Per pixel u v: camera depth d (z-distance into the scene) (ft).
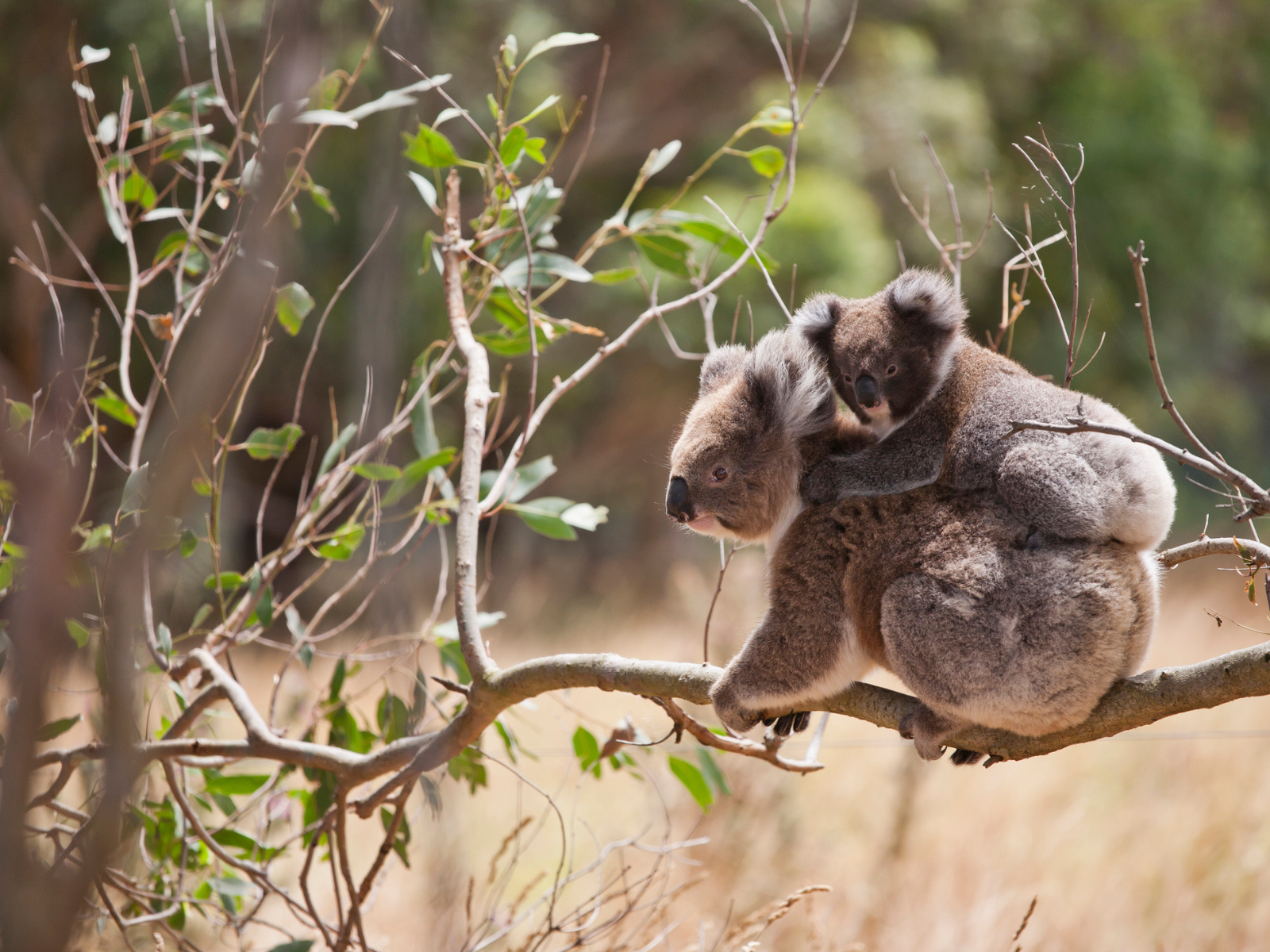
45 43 82.94
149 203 41.70
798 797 55.88
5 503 32.45
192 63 106.01
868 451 29.37
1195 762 64.39
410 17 46.60
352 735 39.40
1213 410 185.78
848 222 129.70
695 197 138.41
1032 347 152.46
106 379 80.23
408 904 45.68
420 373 41.34
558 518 37.68
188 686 38.73
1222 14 201.98
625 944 35.19
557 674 27.43
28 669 13.42
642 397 147.43
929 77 153.48
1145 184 173.58
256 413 124.36
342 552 38.88
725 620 57.26
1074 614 23.65
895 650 25.32
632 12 149.28
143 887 34.63
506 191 38.65
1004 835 57.11
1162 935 47.98
